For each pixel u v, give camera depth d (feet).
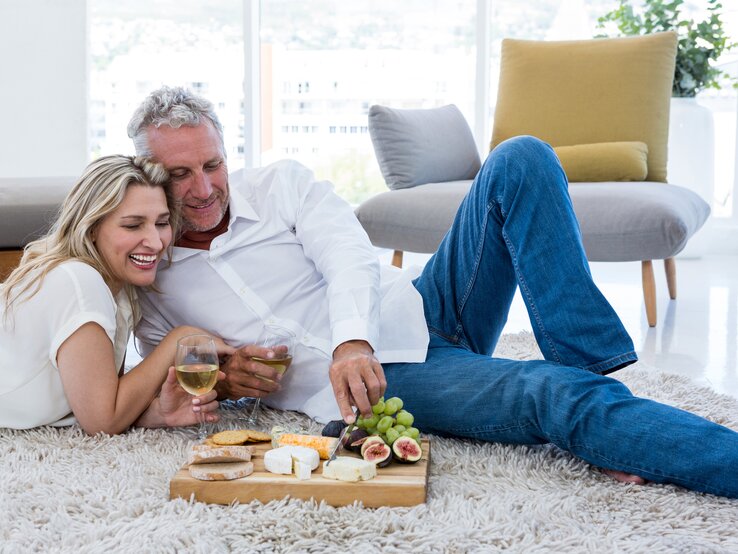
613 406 5.24
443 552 4.44
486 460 5.67
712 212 18.26
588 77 14.10
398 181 13.20
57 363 6.02
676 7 16.90
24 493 5.18
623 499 5.06
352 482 4.98
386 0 18.71
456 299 6.48
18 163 19.24
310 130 19.39
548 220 5.74
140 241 6.12
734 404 7.37
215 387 6.51
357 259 6.18
